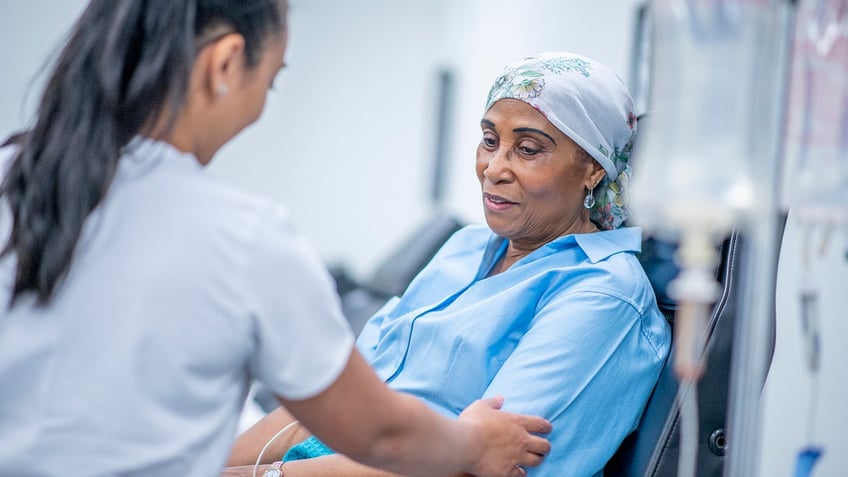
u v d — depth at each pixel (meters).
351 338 0.97
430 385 1.47
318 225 7.18
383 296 3.68
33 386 0.90
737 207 0.86
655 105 0.88
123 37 0.90
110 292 0.89
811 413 1.60
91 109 0.90
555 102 1.43
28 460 0.89
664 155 0.87
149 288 0.89
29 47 5.93
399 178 6.85
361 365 0.97
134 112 0.92
